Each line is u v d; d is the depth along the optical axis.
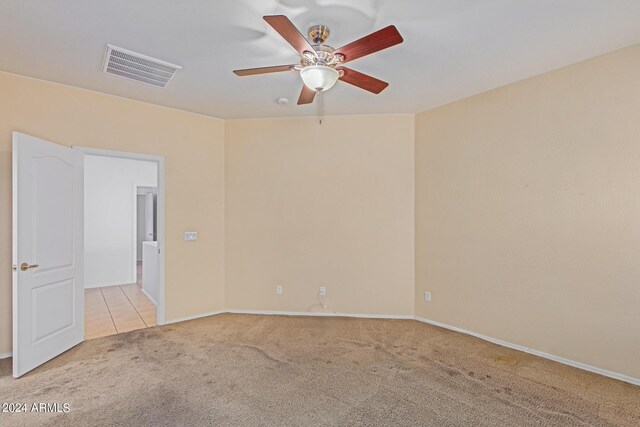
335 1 2.03
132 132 3.64
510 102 3.23
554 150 2.94
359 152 4.16
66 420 2.08
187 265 4.05
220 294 4.32
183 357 2.99
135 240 6.46
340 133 4.20
